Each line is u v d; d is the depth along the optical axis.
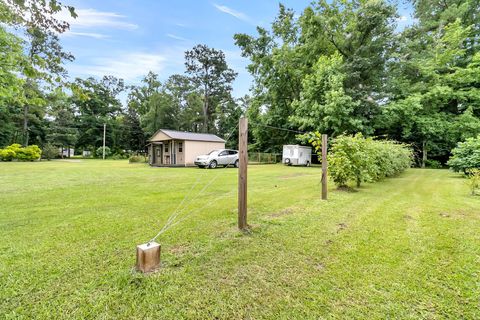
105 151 30.66
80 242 2.85
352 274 2.19
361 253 2.60
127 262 2.38
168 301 1.81
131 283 2.03
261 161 20.73
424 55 16.78
